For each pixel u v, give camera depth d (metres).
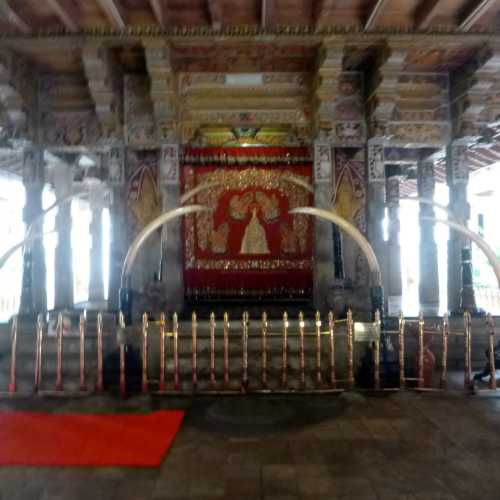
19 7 8.88
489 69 10.20
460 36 9.59
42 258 11.15
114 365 8.59
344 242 11.34
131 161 11.29
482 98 10.71
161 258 10.73
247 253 11.38
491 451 5.60
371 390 7.84
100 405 7.19
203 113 11.27
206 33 9.55
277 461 5.34
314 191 10.97
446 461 5.34
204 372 8.64
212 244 11.39
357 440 5.92
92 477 4.96
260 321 9.73
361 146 11.27
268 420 6.58
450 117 11.41
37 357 7.86
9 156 15.71
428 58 10.58
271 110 11.23
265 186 11.44
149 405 7.20
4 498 4.56
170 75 10.27
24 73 10.61
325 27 9.50
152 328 8.78
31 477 4.95
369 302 10.43
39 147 11.25
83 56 9.71
